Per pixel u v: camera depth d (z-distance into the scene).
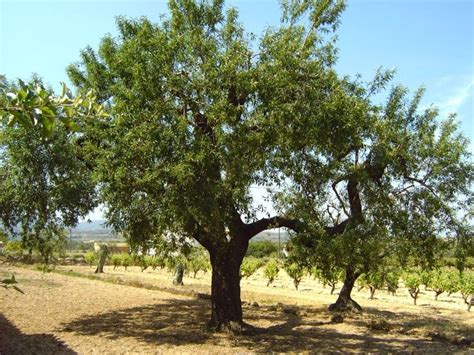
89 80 12.00
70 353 9.73
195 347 10.53
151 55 9.86
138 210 10.45
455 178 15.02
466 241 14.92
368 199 13.49
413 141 14.44
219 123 9.55
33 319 13.23
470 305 19.20
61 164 11.22
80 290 19.64
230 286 12.16
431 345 11.77
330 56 10.79
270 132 9.75
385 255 14.51
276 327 13.38
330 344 11.42
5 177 11.41
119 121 9.48
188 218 9.70
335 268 12.07
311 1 11.38
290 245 12.12
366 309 17.77
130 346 10.47
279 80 9.73
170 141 9.38
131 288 21.27
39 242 12.04
